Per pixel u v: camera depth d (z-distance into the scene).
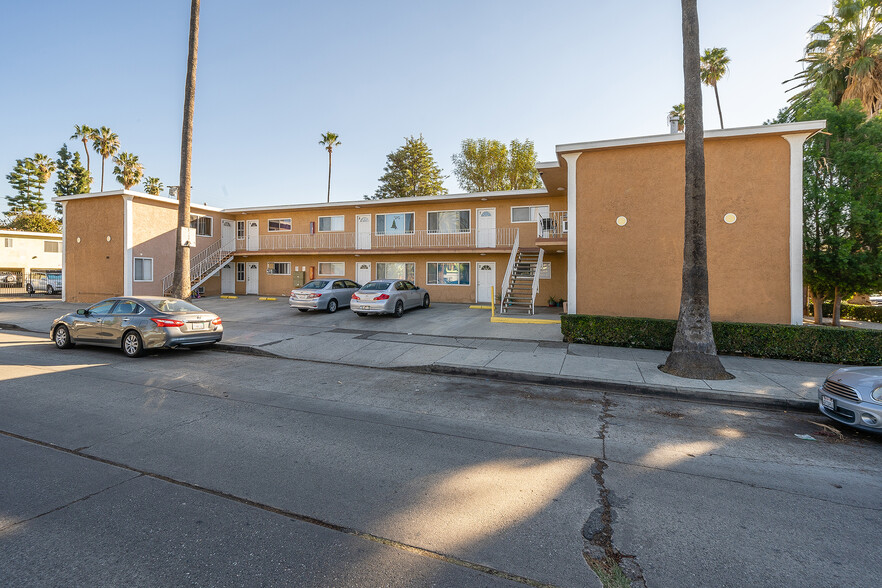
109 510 3.38
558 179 16.33
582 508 3.54
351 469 4.22
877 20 19.28
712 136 11.54
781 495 3.85
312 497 3.65
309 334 12.92
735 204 11.56
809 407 6.70
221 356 10.32
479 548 2.97
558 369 8.68
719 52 30.22
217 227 26.45
